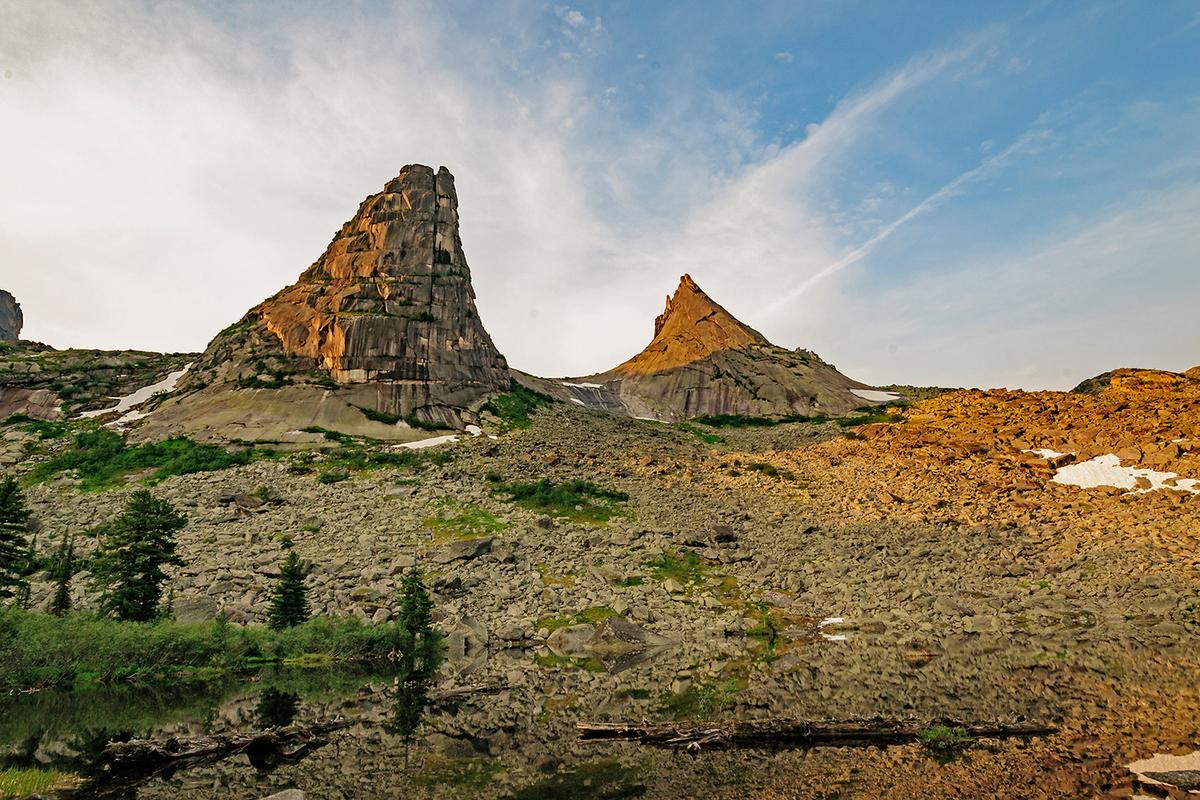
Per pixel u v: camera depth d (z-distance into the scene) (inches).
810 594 2009.1
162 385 4478.3
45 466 3184.1
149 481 2984.7
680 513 2721.5
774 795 703.1
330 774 795.4
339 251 5002.5
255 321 4825.3
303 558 2144.4
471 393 4419.3
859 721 905.5
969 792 692.1
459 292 4790.8
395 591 1936.5
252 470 3139.8
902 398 5802.2
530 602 1942.7
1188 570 1908.2
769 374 5999.0
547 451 3604.8
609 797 709.3
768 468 3452.3
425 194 5004.9
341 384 4099.4
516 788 741.3
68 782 776.9
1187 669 1243.8
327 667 1536.7
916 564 2166.6
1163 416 3255.4
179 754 855.7
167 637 1507.1
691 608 1942.7
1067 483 2886.3
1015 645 1518.2
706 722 939.3
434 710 1108.5
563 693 1211.2
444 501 2775.6
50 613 1662.2
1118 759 770.8
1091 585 1921.8
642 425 4849.9
